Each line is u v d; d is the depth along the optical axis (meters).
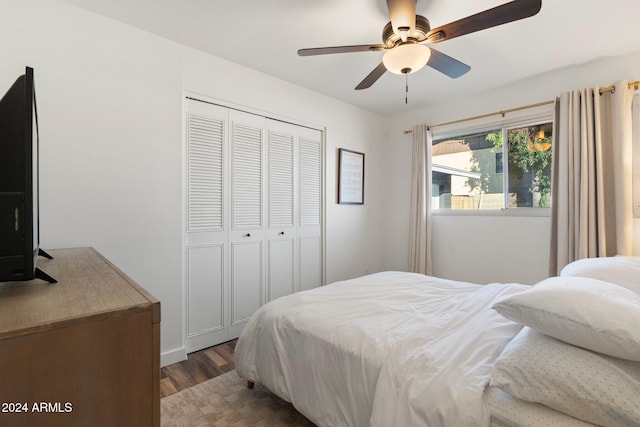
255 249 2.78
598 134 2.36
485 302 1.69
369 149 3.83
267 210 2.87
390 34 1.73
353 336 1.30
